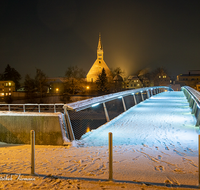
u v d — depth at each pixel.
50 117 9.23
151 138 8.88
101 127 11.80
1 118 9.91
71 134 9.55
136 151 6.77
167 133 9.76
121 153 6.55
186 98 29.14
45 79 78.25
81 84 84.56
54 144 9.08
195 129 10.49
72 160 5.89
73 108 9.83
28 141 9.62
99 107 33.50
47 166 5.32
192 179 4.12
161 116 14.89
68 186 3.85
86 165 5.29
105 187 3.77
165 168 4.86
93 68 103.06
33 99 65.12
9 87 89.75
